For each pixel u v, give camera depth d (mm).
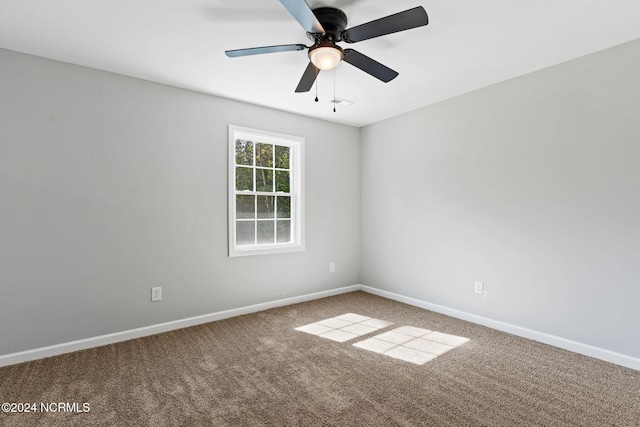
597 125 2465
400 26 1739
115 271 2805
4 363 2357
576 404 1924
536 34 2213
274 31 2178
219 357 2520
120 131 2816
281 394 2021
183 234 3154
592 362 2426
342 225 4418
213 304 3346
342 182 4414
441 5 1895
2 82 2363
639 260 2291
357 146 4578
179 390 2061
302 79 2346
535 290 2826
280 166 3926
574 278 2596
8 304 2385
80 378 2199
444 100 3514
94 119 2701
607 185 2422
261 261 3686
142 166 2926
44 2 1848
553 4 1885
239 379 2195
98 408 1876
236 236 3566
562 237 2656
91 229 2693
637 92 2285
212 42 2311
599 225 2463
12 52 2396
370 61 2088
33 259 2469
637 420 1781
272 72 2795
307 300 4062
